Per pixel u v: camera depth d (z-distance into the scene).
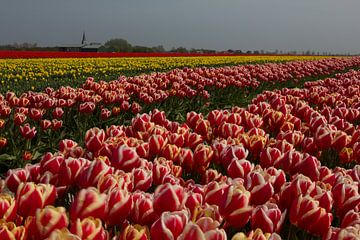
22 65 26.83
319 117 5.16
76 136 9.10
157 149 3.69
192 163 3.55
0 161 7.58
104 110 9.38
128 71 27.17
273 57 52.56
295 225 2.38
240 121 5.25
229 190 2.22
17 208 2.18
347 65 32.12
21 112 8.24
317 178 3.13
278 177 2.83
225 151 3.48
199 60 38.47
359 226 2.22
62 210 1.92
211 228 1.93
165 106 12.04
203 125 4.64
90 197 1.99
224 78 15.85
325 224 2.25
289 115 5.75
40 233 1.87
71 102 9.38
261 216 2.18
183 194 2.22
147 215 2.19
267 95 8.88
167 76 14.05
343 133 4.33
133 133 4.57
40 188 2.21
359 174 3.25
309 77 24.83
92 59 35.59
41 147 8.42
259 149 4.08
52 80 20.89
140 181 2.70
